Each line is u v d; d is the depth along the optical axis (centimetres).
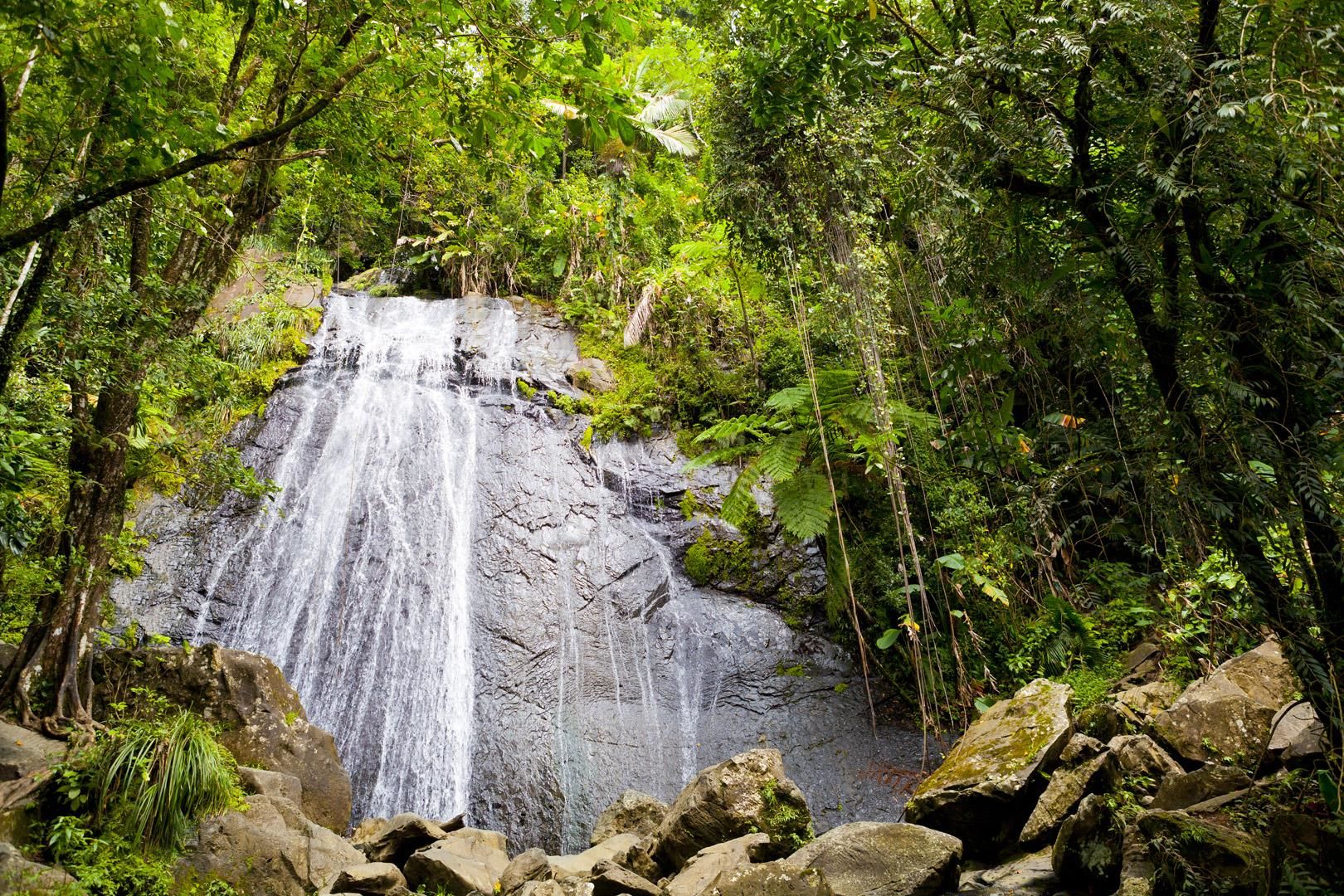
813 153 541
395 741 765
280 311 1159
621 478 1022
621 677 829
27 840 437
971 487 779
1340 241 232
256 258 1220
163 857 457
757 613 899
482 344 1208
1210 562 484
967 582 748
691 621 891
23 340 471
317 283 1309
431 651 838
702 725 791
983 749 493
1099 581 718
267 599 850
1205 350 263
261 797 519
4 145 318
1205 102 250
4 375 439
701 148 1424
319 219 1360
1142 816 317
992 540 721
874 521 878
